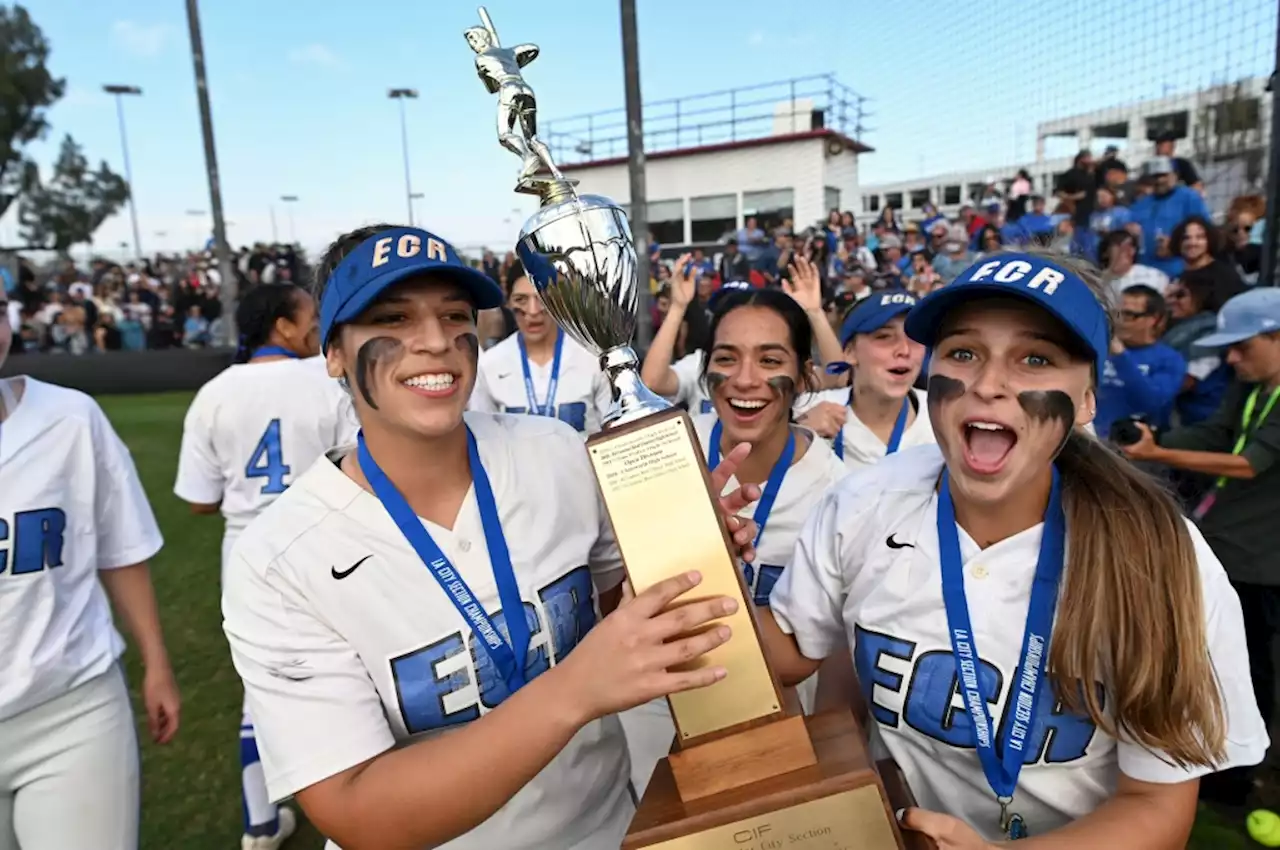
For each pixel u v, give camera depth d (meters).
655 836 1.11
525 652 1.38
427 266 1.23
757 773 1.19
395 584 1.33
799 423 2.89
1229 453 2.98
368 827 1.16
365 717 1.28
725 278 12.70
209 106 10.72
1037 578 1.27
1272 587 2.98
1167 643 1.18
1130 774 1.27
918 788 1.43
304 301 3.22
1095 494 1.25
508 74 1.34
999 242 8.23
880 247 11.84
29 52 26.59
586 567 1.51
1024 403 1.17
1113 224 6.78
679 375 3.67
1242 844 2.81
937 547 1.34
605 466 1.23
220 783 3.28
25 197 29.48
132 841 1.97
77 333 17.92
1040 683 1.27
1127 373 3.92
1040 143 9.91
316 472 1.39
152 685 2.22
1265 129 6.98
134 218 33.09
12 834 1.88
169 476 8.75
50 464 1.86
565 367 4.31
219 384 3.06
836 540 1.47
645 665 1.03
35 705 1.81
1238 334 2.91
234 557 1.34
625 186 18.83
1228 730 1.26
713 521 1.21
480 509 1.40
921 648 1.33
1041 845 1.16
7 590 1.77
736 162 17.80
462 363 1.31
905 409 2.97
